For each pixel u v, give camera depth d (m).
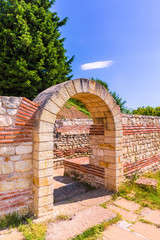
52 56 13.57
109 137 5.11
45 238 2.88
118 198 4.63
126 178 5.57
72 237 2.92
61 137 8.72
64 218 3.55
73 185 5.84
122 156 5.20
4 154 3.29
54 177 6.90
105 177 5.28
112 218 3.60
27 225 3.21
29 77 11.52
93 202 4.41
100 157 5.45
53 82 13.80
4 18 11.80
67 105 15.34
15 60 11.18
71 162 6.73
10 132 3.35
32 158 3.65
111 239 2.97
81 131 9.77
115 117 4.99
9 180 3.34
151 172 6.94
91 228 3.20
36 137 3.53
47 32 13.65
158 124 8.02
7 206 3.30
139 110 22.11
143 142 6.75
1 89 11.75
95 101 4.90
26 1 14.38
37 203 3.47
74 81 4.06
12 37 11.23
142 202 4.40
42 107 3.56
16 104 3.42
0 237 2.85
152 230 3.26
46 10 15.42
